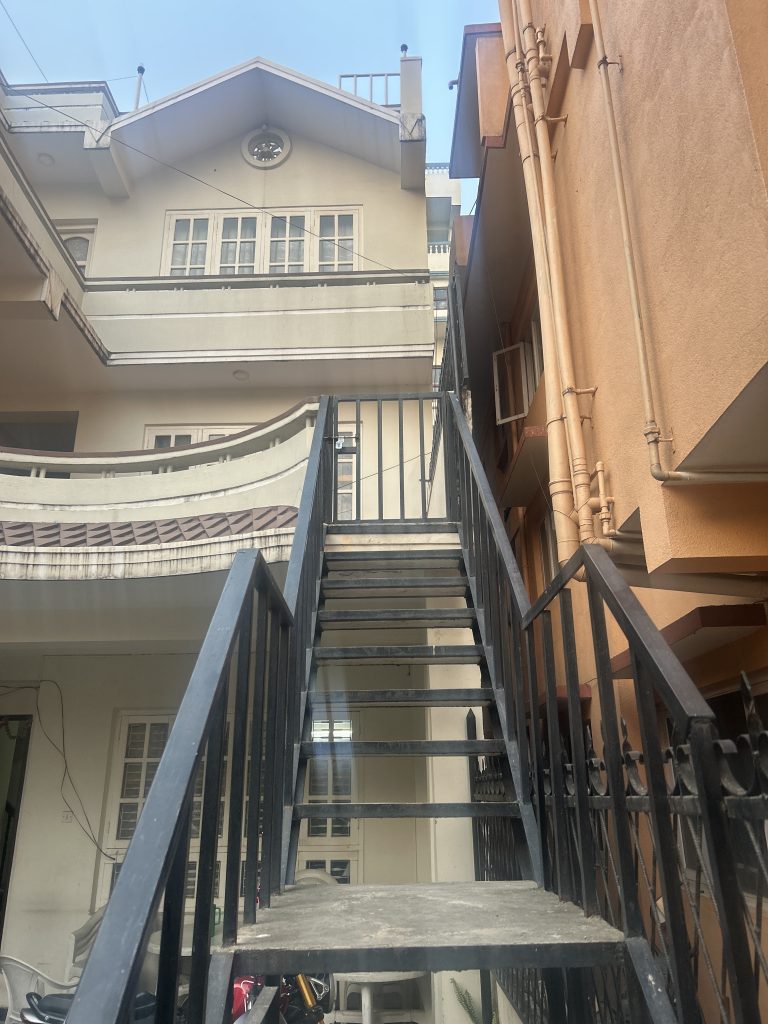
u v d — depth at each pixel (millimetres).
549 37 4293
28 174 8844
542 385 5195
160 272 8578
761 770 1021
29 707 7035
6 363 7668
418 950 1455
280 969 1441
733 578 2955
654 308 2715
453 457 4855
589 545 1683
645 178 2787
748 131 1968
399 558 4152
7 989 4711
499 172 5195
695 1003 1188
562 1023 1989
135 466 5781
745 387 2033
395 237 8680
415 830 6703
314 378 8023
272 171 9039
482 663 3443
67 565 4844
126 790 6727
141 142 8648
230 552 4684
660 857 1279
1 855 6910
